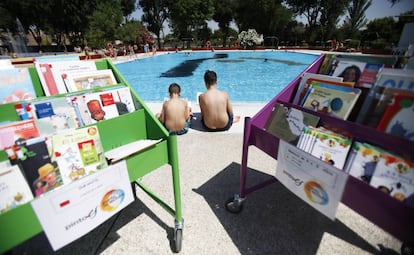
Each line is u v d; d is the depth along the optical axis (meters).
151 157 1.32
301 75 1.81
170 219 1.77
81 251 1.51
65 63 1.74
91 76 1.79
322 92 1.57
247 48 23.44
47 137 1.11
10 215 0.82
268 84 8.68
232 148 2.86
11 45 20.83
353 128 1.26
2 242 0.84
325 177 1.06
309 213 1.80
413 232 0.83
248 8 33.81
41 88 1.63
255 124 1.67
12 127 1.19
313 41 32.00
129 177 1.23
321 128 1.42
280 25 34.06
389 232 0.93
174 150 1.36
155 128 1.61
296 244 1.53
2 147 1.16
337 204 1.04
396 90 1.20
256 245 1.53
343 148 1.26
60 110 1.41
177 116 3.09
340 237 1.57
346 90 1.42
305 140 1.41
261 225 1.69
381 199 0.90
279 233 1.62
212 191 2.08
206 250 1.49
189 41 33.25
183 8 30.39
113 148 1.55
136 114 1.63
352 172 1.20
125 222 1.74
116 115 1.68
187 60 16.38
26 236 0.90
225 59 16.31
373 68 1.43
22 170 1.00
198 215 1.79
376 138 1.16
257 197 1.98
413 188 0.98
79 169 1.19
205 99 3.12
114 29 26.86
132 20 37.81
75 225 1.02
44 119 1.33
